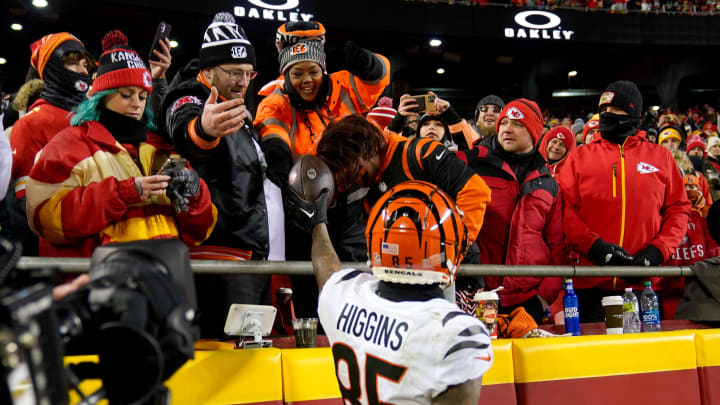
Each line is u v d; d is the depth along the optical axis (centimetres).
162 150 213
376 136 191
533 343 197
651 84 1641
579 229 286
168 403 70
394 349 125
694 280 278
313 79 251
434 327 122
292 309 239
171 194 177
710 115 1620
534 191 281
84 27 1105
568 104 1648
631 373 209
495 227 279
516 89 1742
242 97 231
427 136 287
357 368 133
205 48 224
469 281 249
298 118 254
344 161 187
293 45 250
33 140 226
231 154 204
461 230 135
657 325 267
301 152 249
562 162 357
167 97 208
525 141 287
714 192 445
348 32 1223
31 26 1109
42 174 176
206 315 196
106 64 192
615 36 1377
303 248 244
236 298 197
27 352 55
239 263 168
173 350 68
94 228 172
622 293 286
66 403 58
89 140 185
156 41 238
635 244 288
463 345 120
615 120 301
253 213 207
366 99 278
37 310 56
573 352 201
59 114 234
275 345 205
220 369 155
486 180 282
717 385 223
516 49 1484
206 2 1065
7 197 225
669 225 295
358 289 139
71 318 63
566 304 244
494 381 188
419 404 123
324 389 167
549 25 1341
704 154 565
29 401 57
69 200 172
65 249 182
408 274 129
